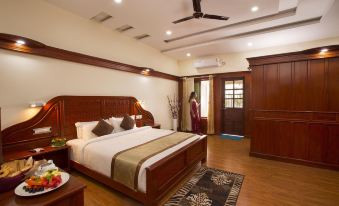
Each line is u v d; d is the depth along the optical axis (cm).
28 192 134
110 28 424
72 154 302
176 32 446
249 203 226
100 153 255
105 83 416
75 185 150
